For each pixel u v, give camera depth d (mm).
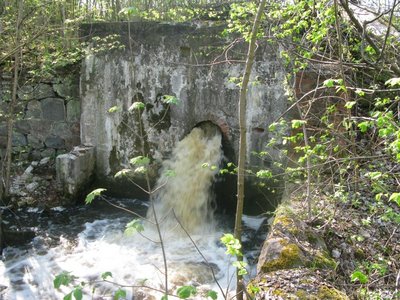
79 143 8117
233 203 7434
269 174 4480
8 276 5309
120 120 7570
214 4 7918
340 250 4070
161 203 7625
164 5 8211
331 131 4586
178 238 6543
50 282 5203
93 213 7215
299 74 5879
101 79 7527
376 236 4293
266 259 3770
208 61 6949
